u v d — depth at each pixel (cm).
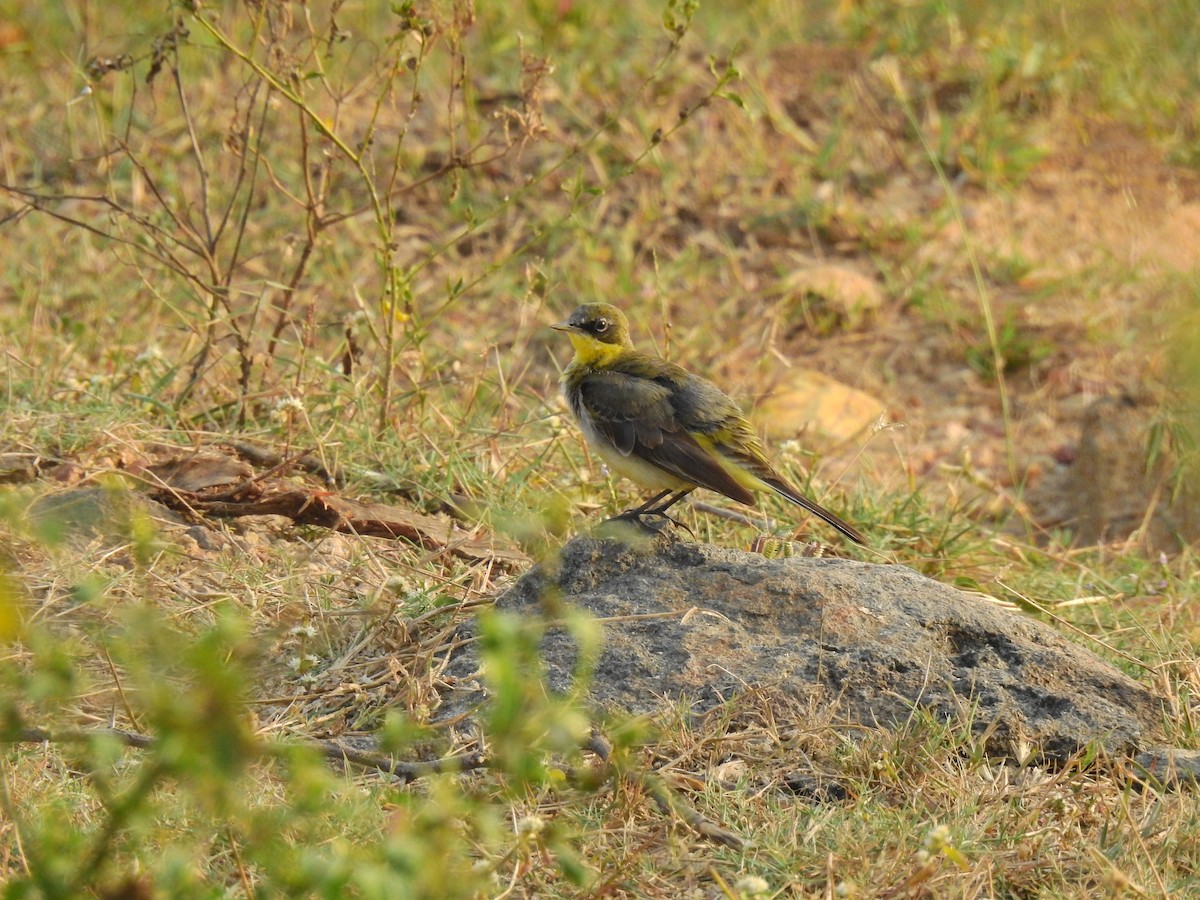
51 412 1186
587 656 548
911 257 1859
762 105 2023
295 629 912
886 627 885
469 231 1262
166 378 1258
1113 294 1789
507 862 684
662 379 1083
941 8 2192
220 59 1995
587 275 1767
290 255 1689
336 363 1447
